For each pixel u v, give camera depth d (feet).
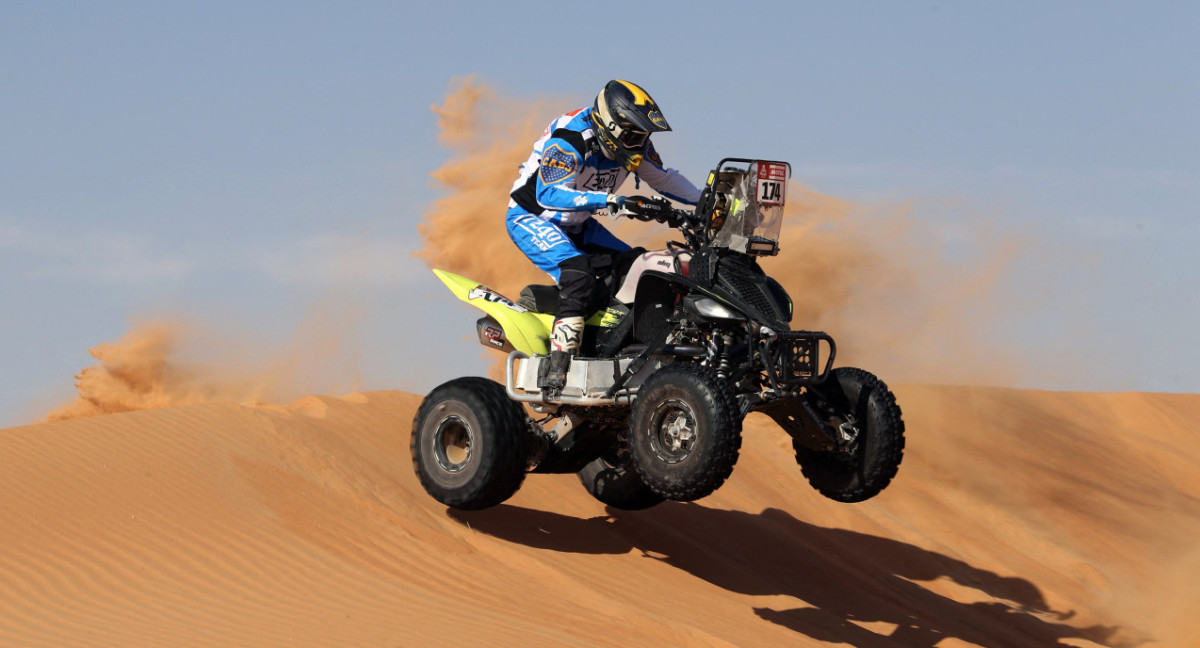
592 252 44.21
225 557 37.96
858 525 71.67
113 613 33.27
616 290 42.06
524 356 43.88
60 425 46.93
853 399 39.47
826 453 40.42
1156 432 154.20
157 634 31.83
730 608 44.47
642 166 43.55
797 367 37.22
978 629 55.88
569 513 52.21
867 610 52.75
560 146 41.19
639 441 37.01
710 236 39.22
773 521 65.05
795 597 49.85
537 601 39.06
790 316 38.78
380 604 36.04
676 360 39.78
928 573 66.49
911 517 86.53
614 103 39.96
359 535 42.22
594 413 43.91
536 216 42.98
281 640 32.09
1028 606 68.13
